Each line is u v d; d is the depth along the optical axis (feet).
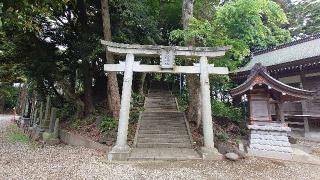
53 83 51.67
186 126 38.32
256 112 30.45
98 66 55.36
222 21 32.50
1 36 42.60
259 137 29.68
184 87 65.67
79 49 42.78
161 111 47.55
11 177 19.22
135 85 64.34
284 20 32.37
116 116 38.75
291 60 46.83
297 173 22.54
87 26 46.11
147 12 43.65
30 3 26.45
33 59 44.45
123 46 29.19
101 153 28.94
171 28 59.57
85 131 38.68
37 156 27.40
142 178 19.74
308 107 45.21
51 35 47.09
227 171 22.35
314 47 50.16
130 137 35.27
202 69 29.81
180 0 54.03
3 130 54.75
